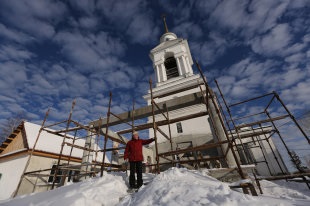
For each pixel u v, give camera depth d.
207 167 11.45
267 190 5.64
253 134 10.27
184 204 3.15
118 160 16.12
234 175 5.43
